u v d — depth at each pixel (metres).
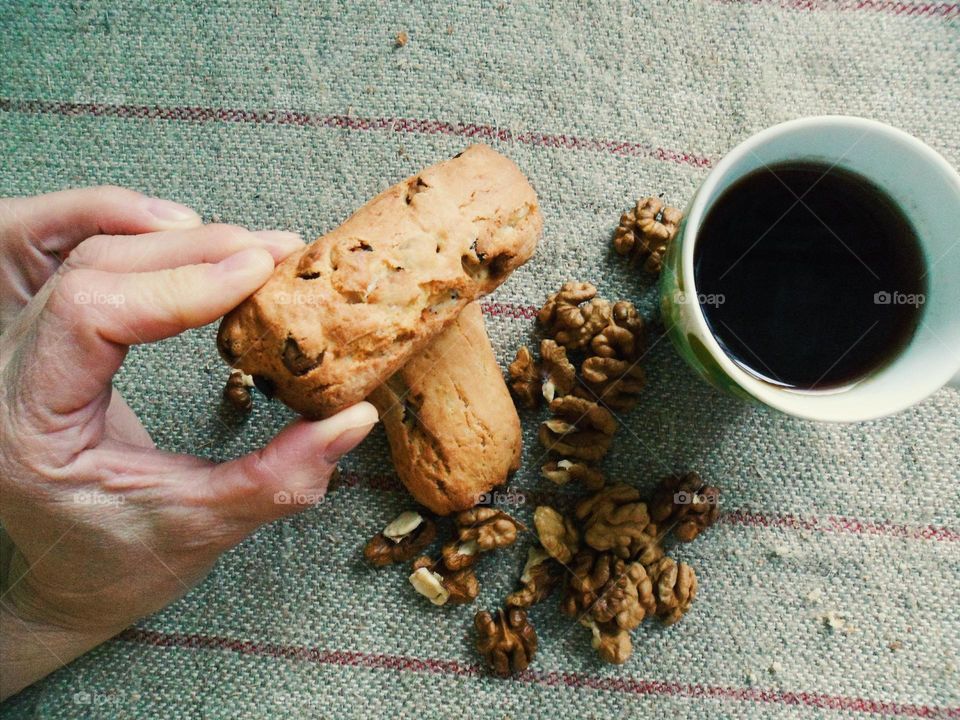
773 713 0.37
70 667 0.37
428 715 0.37
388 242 0.29
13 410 0.29
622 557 0.37
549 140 0.38
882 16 0.38
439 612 0.37
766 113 0.38
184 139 0.38
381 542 0.37
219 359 0.38
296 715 0.37
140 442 0.36
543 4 0.38
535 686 0.37
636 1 0.38
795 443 0.38
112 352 0.29
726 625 0.38
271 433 0.37
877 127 0.31
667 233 0.36
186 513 0.31
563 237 0.38
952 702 0.37
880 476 0.38
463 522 0.36
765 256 0.34
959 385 0.31
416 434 0.35
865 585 0.38
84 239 0.35
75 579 0.32
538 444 0.38
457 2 0.38
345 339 0.29
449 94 0.38
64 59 0.38
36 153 0.38
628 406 0.37
